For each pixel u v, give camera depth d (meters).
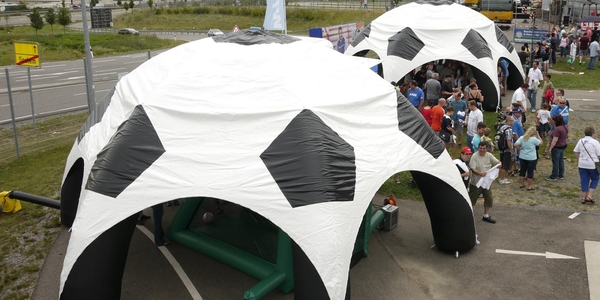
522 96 14.32
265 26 15.80
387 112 8.39
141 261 8.68
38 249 9.17
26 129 17.08
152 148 7.26
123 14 68.50
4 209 10.66
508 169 11.93
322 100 7.74
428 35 18.05
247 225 8.48
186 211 9.16
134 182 6.99
